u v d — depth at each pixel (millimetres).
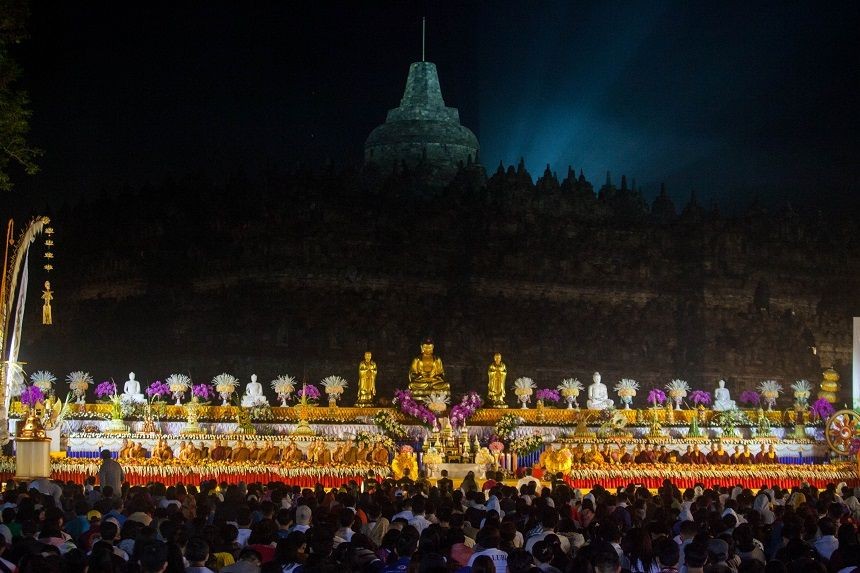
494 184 79688
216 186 76250
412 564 17562
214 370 70312
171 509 24219
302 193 74562
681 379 78188
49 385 56688
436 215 77125
